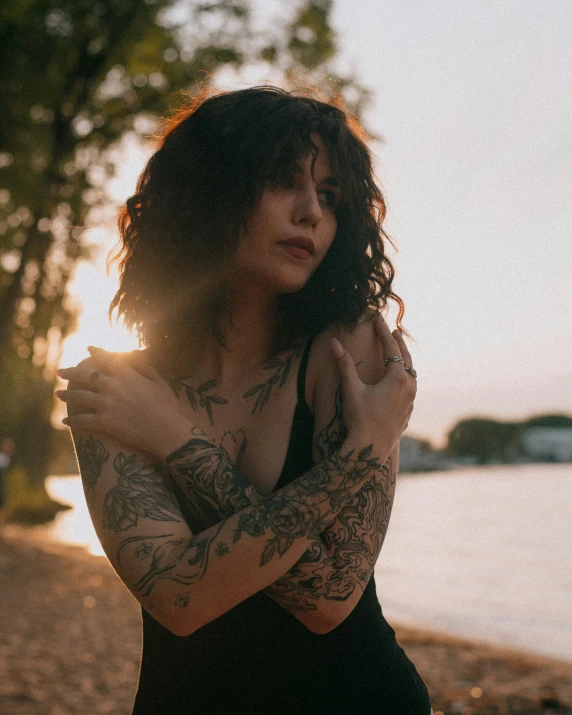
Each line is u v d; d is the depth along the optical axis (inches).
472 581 649.0
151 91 565.9
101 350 54.8
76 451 54.0
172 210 54.6
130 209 58.5
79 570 531.2
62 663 257.3
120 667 259.8
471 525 1266.0
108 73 565.6
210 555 47.6
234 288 55.5
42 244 627.2
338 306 55.4
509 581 650.2
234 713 52.2
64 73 564.4
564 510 1606.8
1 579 458.0
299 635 52.1
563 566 747.4
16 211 609.0
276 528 48.2
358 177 55.2
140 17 540.1
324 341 55.4
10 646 277.1
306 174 52.8
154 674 54.6
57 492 2228.1
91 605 390.9
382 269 57.2
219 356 56.8
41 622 330.3
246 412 55.2
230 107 54.0
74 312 766.5
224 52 550.6
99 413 52.1
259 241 52.9
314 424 54.1
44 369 1042.1
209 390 56.2
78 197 581.3
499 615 494.9
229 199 52.6
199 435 52.0
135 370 55.4
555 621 474.9
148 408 52.0
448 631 430.3
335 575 49.9
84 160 589.3
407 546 933.2
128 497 50.7
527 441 4790.8
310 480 49.9
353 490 50.4
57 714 202.8
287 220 52.7
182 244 54.5
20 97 558.6
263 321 56.4
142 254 57.1
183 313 56.4
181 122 57.2
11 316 593.6
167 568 47.9
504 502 1923.0
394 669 53.3
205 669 52.8
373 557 51.9
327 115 54.4
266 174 52.2
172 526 50.0
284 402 54.7
